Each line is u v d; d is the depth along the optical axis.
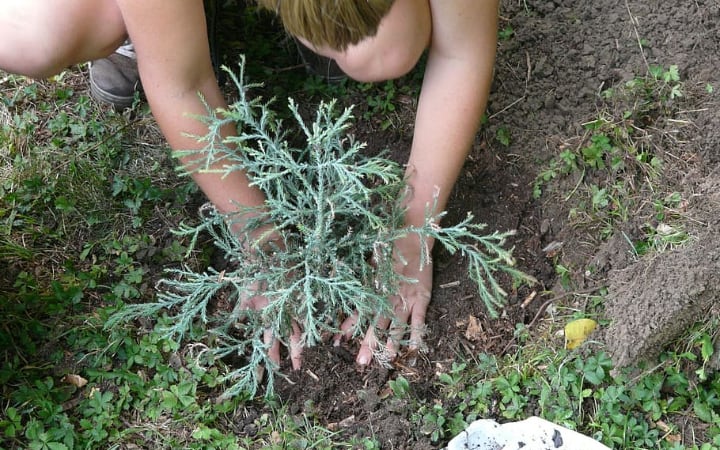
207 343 1.24
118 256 1.31
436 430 1.15
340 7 0.91
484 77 1.15
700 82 1.37
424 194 1.20
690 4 1.45
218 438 1.15
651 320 1.13
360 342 1.25
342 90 1.45
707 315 1.14
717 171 1.29
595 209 1.30
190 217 1.35
